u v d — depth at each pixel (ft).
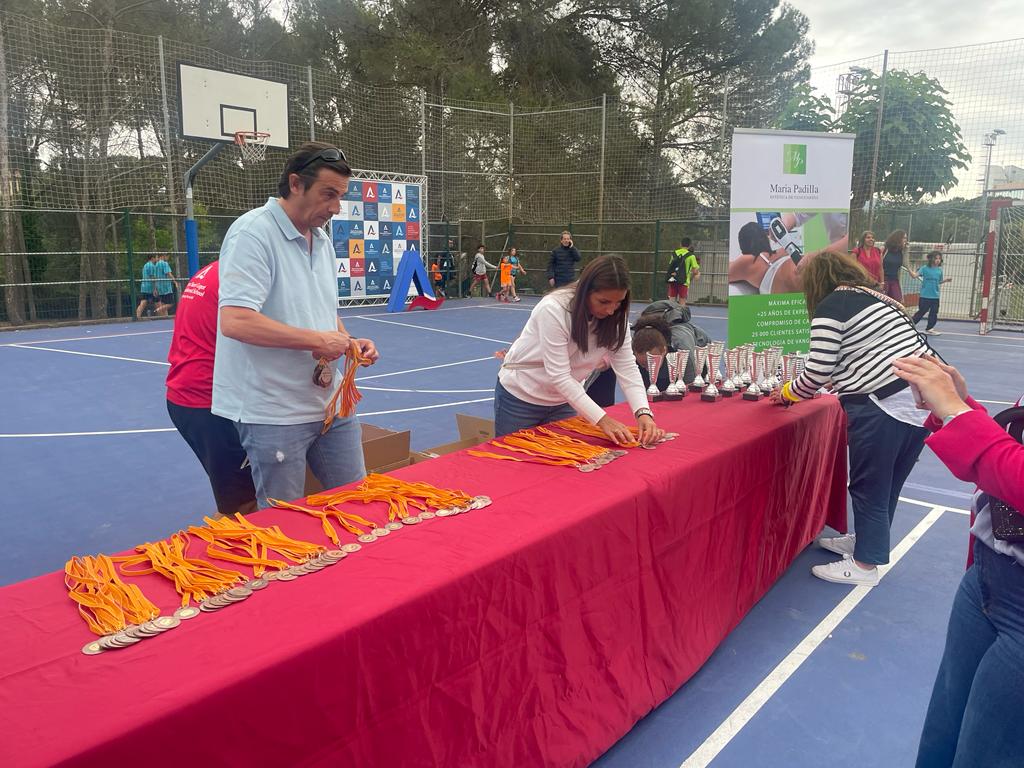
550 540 5.72
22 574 10.92
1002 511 4.18
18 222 49.98
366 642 4.34
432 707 4.87
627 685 6.84
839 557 11.37
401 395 23.09
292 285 7.29
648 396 11.05
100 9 55.31
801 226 14.53
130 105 53.26
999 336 38.42
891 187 45.52
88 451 17.15
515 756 5.65
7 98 47.73
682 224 61.72
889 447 9.52
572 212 62.59
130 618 4.29
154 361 29.68
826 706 7.66
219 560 5.14
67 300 55.31
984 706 4.19
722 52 68.90
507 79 70.90
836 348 9.41
